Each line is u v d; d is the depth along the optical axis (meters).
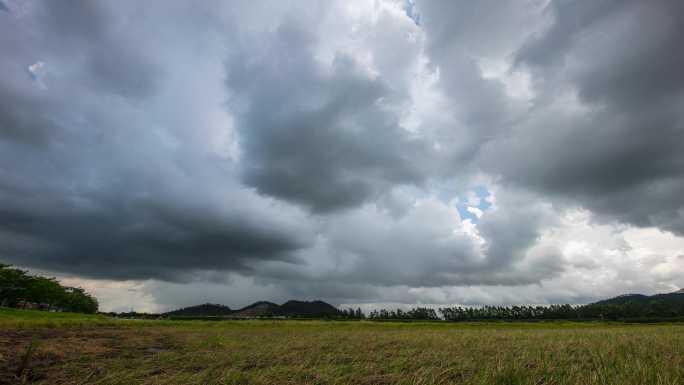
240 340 31.80
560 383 12.21
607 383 11.88
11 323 41.09
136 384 13.30
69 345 24.73
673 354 18.97
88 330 41.78
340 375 14.96
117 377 14.27
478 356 20.16
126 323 58.22
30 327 41.62
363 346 26.56
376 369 16.30
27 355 15.23
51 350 21.41
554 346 25.20
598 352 19.86
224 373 14.79
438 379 13.69
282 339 33.19
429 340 31.97
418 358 19.66
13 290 109.25
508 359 18.48
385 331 50.09
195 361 18.34
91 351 22.36
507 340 31.61
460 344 28.17
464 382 12.74
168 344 27.94
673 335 35.75
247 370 16.12
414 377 13.86
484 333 43.84
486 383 12.46
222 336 36.22
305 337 36.09
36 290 115.81
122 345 26.69
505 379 12.70
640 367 13.43
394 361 18.23
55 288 128.88
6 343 24.53
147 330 45.19
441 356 20.39
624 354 19.09
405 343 29.20
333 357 20.06
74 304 147.12
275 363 17.91
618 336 35.16
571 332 45.91
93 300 170.62
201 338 33.50
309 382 13.48
